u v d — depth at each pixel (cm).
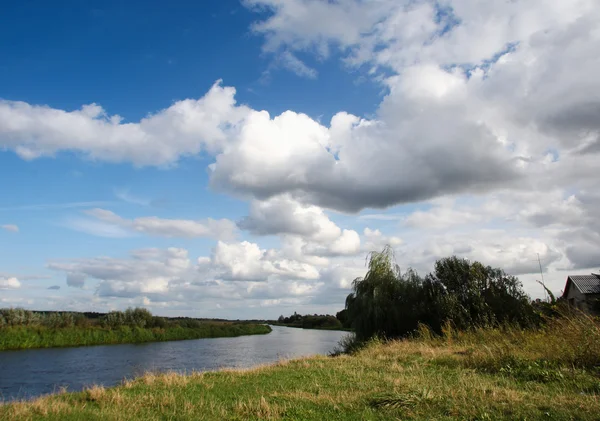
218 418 791
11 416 821
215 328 7462
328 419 757
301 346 4566
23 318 4584
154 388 1132
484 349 1445
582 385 911
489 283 2689
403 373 1232
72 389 1944
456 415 730
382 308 2672
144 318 6206
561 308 1831
